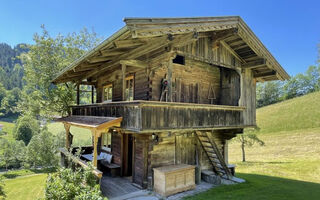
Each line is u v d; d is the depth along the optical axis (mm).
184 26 5367
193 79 8969
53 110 16359
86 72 9781
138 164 7246
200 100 9117
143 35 4477
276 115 32438
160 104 5633
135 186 7148
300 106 33062
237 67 8688
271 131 27219
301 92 56906
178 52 6414
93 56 6414
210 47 7617
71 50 17500
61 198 4633
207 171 8797
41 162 17609
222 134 9727
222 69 9859
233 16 6805
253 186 7770
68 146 9133
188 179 6996
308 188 7855
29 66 16016
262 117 33469
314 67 56312
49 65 15867
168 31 4992
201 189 7184
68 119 9367
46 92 15680
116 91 9805
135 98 8352
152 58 6770
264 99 59219
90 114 8938
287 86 58281
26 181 12758
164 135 6988
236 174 11422
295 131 25234
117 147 9062
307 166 13539
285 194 6777
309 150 18531
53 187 4934
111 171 8344
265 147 22016
